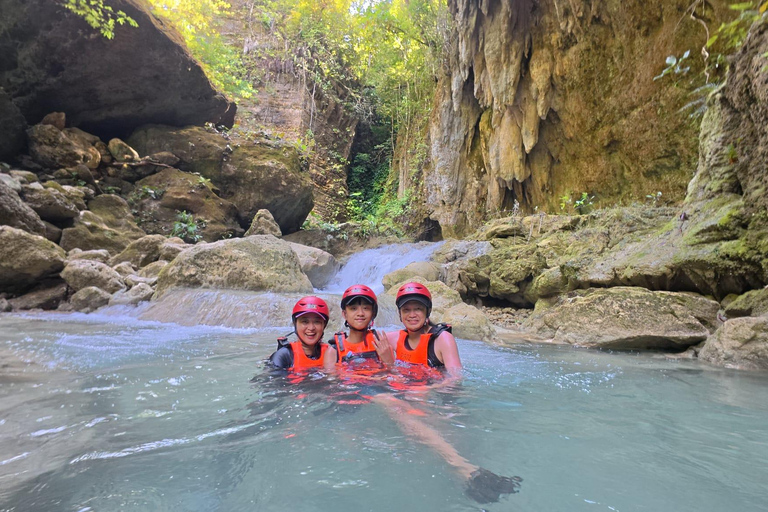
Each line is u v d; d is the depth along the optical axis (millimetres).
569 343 5441
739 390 2883
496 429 1939
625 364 3943
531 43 11484
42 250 8227
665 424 2088
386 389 2543
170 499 1265
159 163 13203
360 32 21531
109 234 10812
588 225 9484
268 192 14844
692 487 1378
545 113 11500
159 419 2049
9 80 10836
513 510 1209
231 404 2295
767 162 4539
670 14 8664
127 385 2758
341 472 1448
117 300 7984
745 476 1465
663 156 9500
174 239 10867
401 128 21609
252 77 21266
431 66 17062
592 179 11312
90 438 1794
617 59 9953
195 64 13375
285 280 8195
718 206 5344
